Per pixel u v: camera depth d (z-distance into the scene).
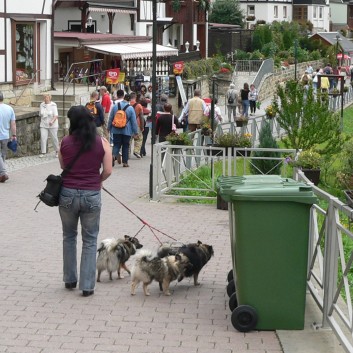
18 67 29.25
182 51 50.34
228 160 16.41
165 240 12.09
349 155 16.70
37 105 29.11
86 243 9.12
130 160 22.45
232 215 8.14
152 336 7.79
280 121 21.02
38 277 9.88
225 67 52.56
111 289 9.41
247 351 7.39
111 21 45.28
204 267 10.46
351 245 10.26
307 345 7.49
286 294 7.85
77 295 9.14
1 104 18.11
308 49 77.31
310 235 8.91
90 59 38.94
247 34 70.69
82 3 41.72
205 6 59.44
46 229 12.80
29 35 29.98
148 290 9.31
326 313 7.86
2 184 17.50
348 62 78.88
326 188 16.84
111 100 27.53
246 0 90.19
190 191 16.44
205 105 23.98
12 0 28.72
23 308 8.62
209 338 7.73
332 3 106.19
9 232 12.52
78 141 8.98
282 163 17.17
